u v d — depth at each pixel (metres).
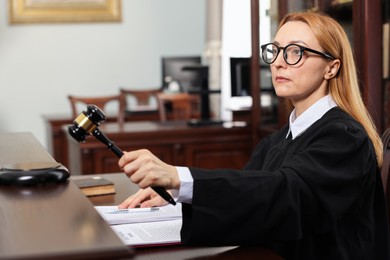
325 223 1.58
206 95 5.07
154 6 7.64
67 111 7.52
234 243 1.53
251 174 1.54
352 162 1.60
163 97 6.36
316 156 1.59
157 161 1.49
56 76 7.48
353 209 1.68
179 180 1.49
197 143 4.62
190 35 7.74
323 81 1.75
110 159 4.42
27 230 1.12
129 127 4.79
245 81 4.78
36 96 7.44
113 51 7.59
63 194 1.42
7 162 1.89
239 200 1.50
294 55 1.71
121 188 2.22
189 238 1.50
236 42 5.14
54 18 7.41
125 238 1.61
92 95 7.57
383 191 1.75
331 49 1.71
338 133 1.63
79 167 4.45
